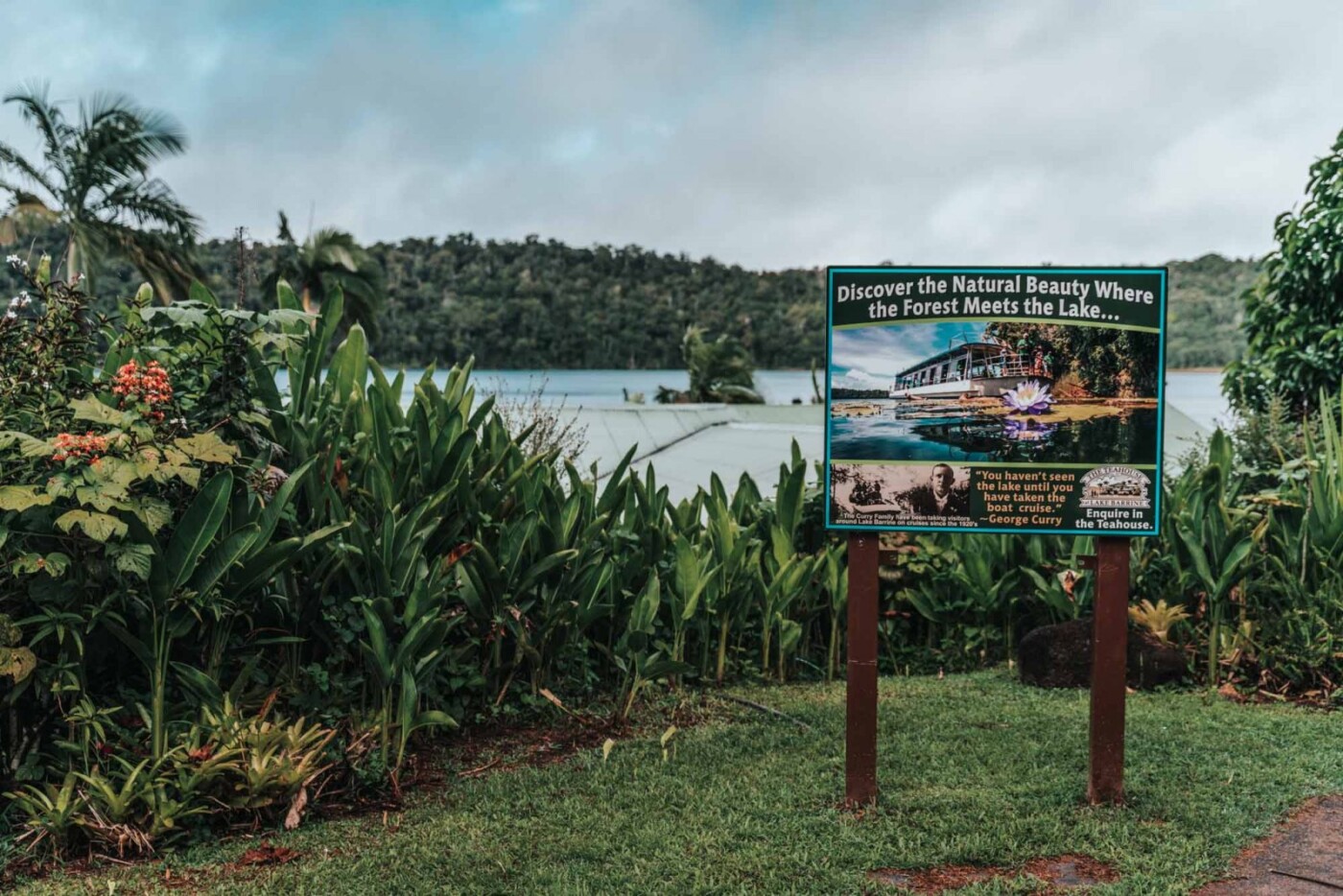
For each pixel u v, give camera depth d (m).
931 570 7.26
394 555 4.89
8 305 4.27
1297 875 3.60
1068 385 4.04
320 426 5.15
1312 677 6.12
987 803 4.23
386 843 3.90
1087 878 3.60
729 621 6.60
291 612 4.76
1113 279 4.01
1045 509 4.07
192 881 3.59
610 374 57.28
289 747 4.20
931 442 4.09
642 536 6.33
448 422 5.41
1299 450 7.80
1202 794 4.33
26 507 3.65
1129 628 6.51
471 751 5.09
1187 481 7.02
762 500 7.49
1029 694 6.27
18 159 24.17
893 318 4.09
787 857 3.74
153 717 4.14
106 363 4.77
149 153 25.33
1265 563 6.59
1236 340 28.70
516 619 5.41
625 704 5.68
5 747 4.09
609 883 3.54
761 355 59.56
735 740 5.23
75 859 3.79
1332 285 8.69
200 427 4.54
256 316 4.64
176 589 4.07
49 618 3.87
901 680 6.81
